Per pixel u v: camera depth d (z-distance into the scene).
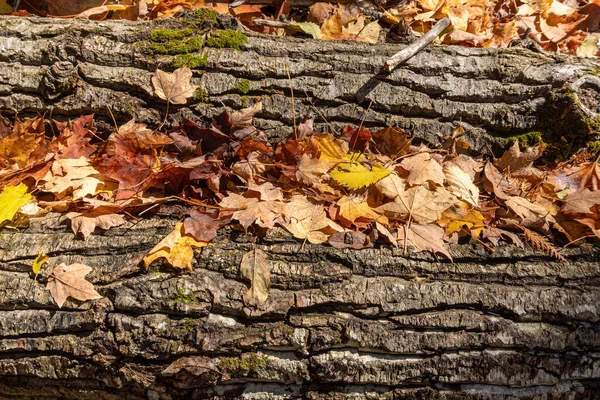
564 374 1.76
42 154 2.27
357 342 1.76
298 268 1.85
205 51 2.35
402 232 1.97
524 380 1.75
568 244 1.99
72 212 2.03
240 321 1.79
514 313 1.79
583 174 2.24
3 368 1.80
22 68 2.30
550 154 2.32
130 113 2.30
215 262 1.87
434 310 1.81
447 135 2.31
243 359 1.77
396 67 2.32
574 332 1.78
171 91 2.26
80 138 2.28
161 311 1.79
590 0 3.70
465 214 2.03
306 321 1.78
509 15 3.54
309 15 3.15
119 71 2.31
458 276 1.87
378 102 2.30
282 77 2.31
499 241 1.98
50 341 1.78
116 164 2.13
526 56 2.38
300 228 1.96
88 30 2.34
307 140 2.23
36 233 1.98
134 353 1.76
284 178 2.17
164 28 2.37
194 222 1.96
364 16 3.10
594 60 2.38
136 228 1.98
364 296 1.80
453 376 1.76
